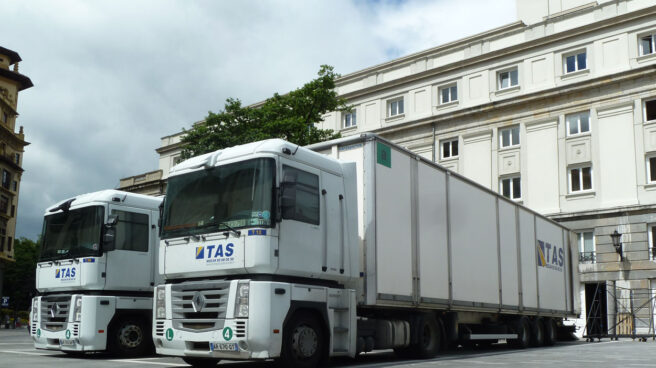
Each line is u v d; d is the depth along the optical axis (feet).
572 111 105.91
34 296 44.47
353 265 33.24
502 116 113.29
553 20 110.11
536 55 110.93
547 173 107.34
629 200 98.17
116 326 41.55
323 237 31.53
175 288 30.50
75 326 39.93
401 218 37.22
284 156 30.04
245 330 27.53
